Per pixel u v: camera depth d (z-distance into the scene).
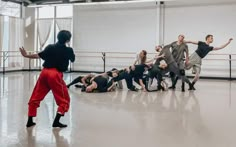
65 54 3.44
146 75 7.39
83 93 6.69
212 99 5.93
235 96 6.39
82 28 13.41
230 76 10.94
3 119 3.94
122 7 12.65
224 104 5.33
